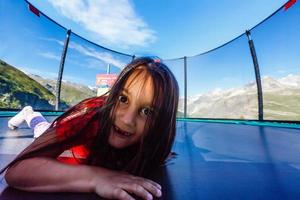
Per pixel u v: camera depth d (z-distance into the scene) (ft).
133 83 1.36
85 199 1.08
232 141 3.95
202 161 2.27
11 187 1.20
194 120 11.24
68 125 1.36
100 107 1.48
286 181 1.63
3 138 3.09
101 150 1.48
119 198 1.06
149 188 1.17
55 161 1.21
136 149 1.57
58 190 1.14
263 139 4.20
